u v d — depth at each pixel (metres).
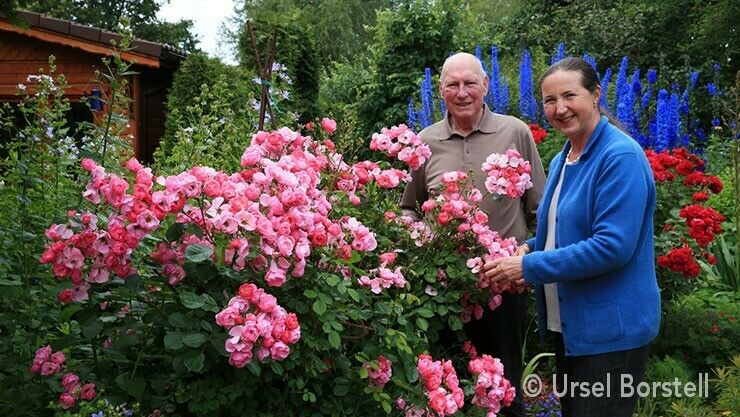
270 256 2.14
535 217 3.41
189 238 2.22
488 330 3.29
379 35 11.55
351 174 3.08
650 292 2.50
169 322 2.12
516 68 11.21
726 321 4.69
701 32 13.80
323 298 2.20
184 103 8.85
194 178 2.08
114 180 2.16
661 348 4.58
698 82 13.47
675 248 4.68
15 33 10.86
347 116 3.44
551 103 2.60
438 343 3.35
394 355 2.55
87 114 11.43
